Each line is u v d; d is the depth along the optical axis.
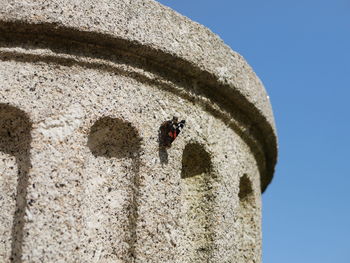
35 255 4.21
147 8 4.89
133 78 4.86
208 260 5.06
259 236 5.96
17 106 4.51
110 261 4.54
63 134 4.51
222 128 5.46
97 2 4.71
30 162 4.39
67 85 4.63
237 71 5.41
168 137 4.79
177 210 4.79
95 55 4.75
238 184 5.54
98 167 4.70
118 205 4.67
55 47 4.69
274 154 6.34
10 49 4.62
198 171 5.29
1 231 4.38
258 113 5.68
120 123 4.71
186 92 5.11
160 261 4.58
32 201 4.31
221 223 5.19
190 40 5.06
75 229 4.36
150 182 4.70
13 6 4.57
